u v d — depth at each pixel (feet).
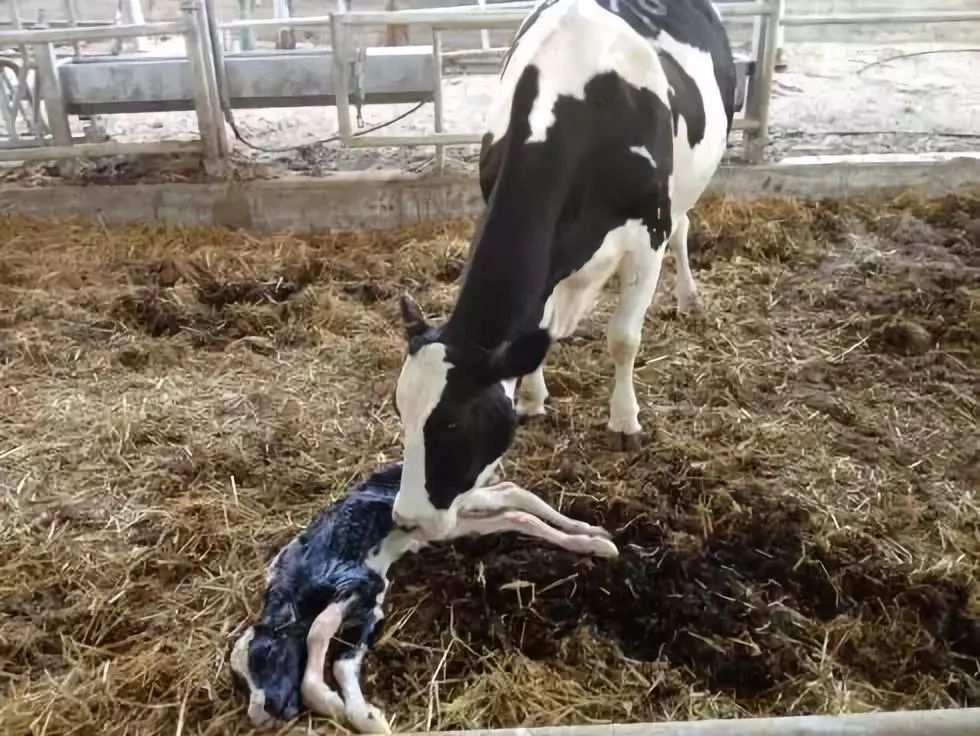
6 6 21.53
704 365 10.49
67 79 14.21
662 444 9.18
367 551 7.48
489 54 15.76
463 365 6.54
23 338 11.19
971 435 9.41
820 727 4.79
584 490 8.63
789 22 14.29
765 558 7.90
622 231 7.84
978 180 14.49
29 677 7.14
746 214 13.67
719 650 7.08
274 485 8.91
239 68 14.47
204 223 14.21
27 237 13.57
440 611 7.47
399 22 13.44
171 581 7.97
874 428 9.47
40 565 8.07
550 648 7.21
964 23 21.67
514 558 7.85
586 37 7.65
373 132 16.31
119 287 12.32
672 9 9.06
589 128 7.45
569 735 4.93
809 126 16.39
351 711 6.49
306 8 22.20
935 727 4.78
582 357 10.67
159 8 22.08
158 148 14.42
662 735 4.82
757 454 9.06
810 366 10.48
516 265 6.91
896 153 15.17
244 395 10.27
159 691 7.00
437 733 5.17
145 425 9.72
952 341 10.87
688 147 8.61
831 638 7.23
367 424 9.76
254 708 6.59
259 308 11.89
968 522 8.29
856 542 8.01
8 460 9.30
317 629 6.85
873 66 19.38
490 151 7.97
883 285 11.93
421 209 14.24
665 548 7.91
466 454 6.61
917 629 7.30
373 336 11.32
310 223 14.28
